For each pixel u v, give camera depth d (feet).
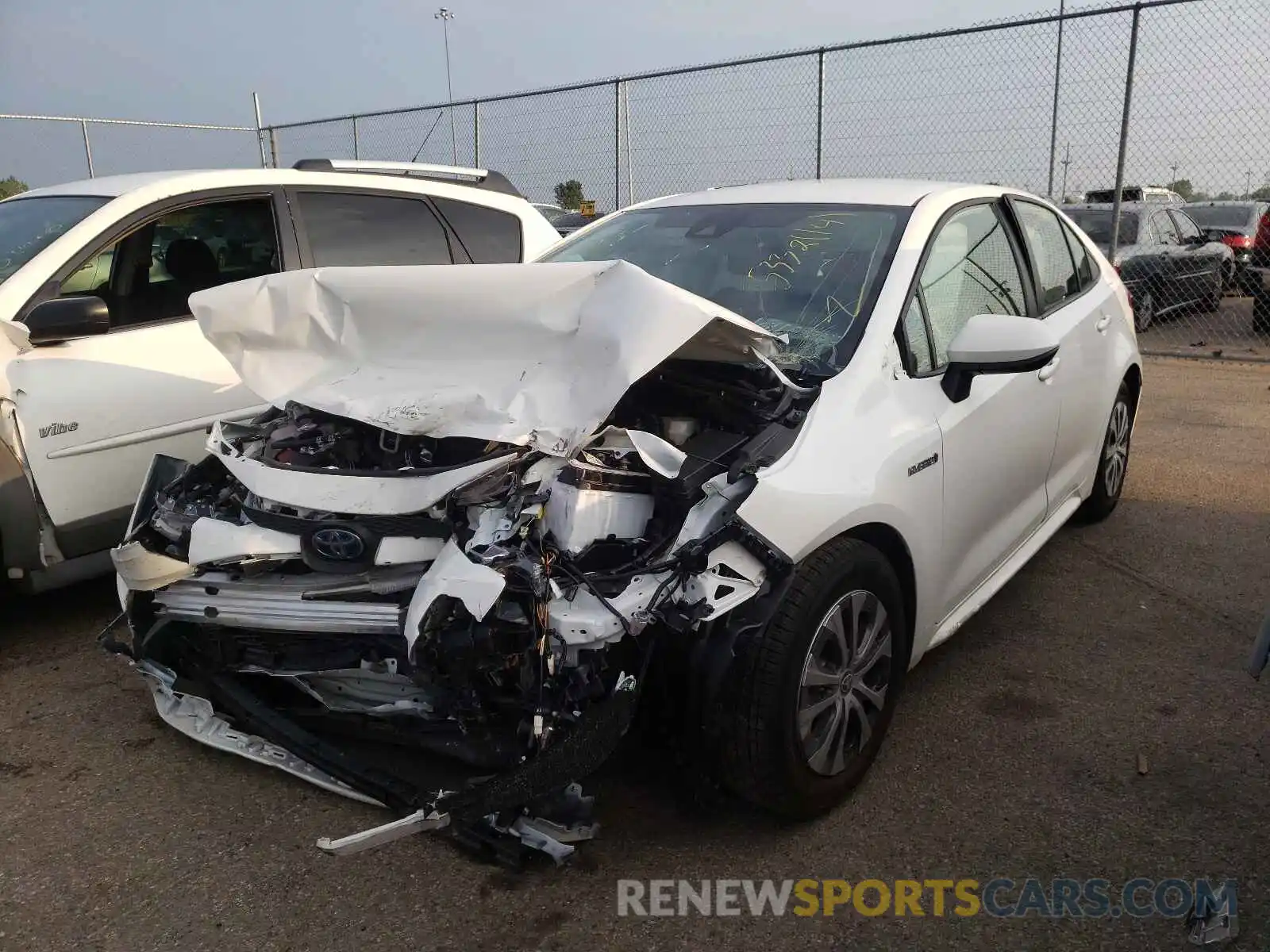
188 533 9.03
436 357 9.14
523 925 7.62
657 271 11.46
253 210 15.23
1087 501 15.75
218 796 9.34
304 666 8.80
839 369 9.39
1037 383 11.94
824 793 8.65
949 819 8.87
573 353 8.53
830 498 8.27
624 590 7.46
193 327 13.87
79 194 14.74
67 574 12.46
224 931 7.59
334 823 8.91
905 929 7.57
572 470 7.91
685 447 8.52
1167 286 35.42
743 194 12.73
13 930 7.61
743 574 7.76
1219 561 14.78
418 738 8.61
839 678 8.56
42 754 10.07
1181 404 25.53
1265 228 33.76
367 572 8.18
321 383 9.26
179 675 9.78
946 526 10.00
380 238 16.56
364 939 7.48
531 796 7.32
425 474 8.21
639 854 8.43
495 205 18.42
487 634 7.44
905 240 10.68
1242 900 7.82
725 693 7.87
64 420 12.16
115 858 8.44
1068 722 10.44
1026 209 13.71
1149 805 9.02
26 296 12.71
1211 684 11.18
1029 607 13.30
